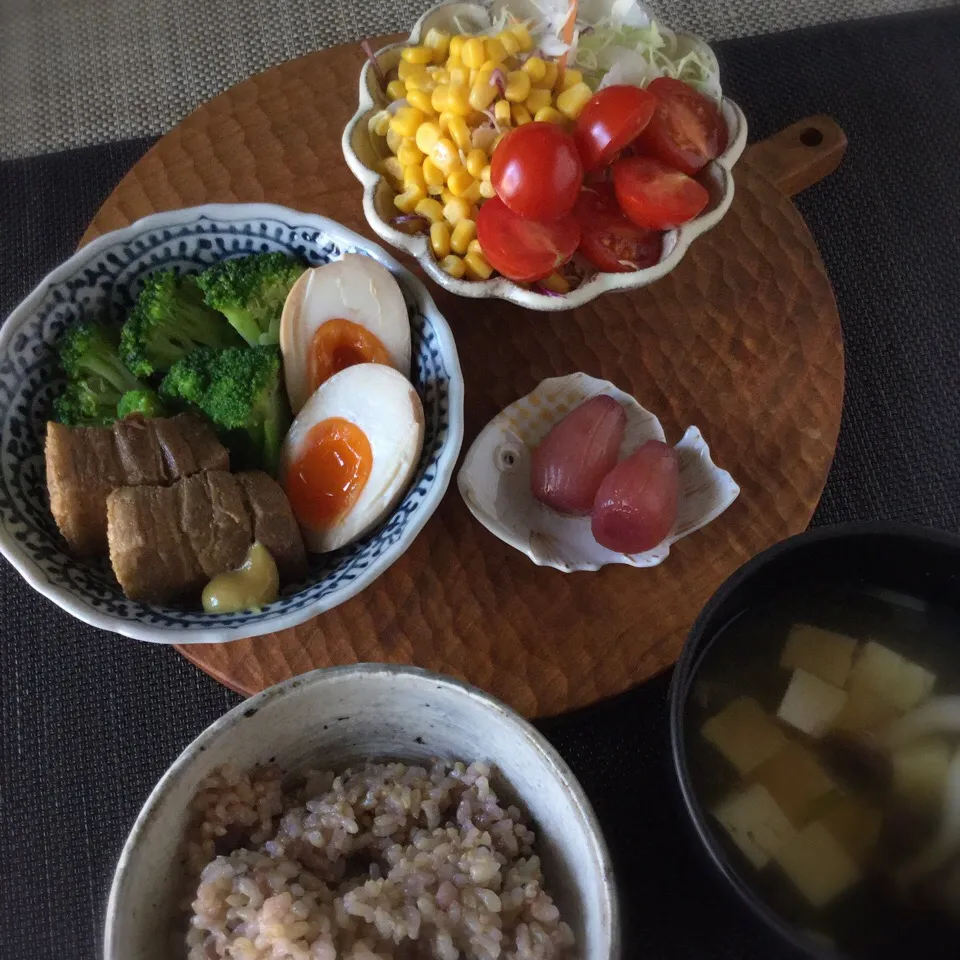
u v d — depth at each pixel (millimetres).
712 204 353
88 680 342
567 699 317
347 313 332
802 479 345
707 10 503
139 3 519
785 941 229
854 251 421
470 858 250
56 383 337
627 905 299
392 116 359
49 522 321
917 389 391
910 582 276
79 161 435
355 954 237
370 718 267
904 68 461
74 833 323
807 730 277
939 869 259
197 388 324
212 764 248
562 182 325
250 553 312
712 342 365
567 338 365
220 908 242
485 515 329
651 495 318
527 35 360
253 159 388
